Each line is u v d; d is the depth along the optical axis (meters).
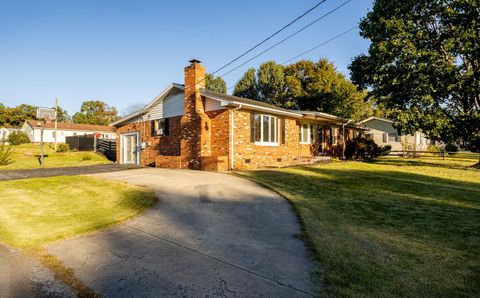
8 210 6.35
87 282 3.14
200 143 13.84
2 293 2.93
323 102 34.06
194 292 2.86
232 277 3.17
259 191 8.27
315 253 3.79
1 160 17.75
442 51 14.49
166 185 9.23
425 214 5.80
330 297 2.71
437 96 14.91
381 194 7.93
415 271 3.25
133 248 4.13
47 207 6.63
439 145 37.09
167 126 16.56
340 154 24.08
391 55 14.68
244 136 14.29
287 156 17.55
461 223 5.17
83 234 4.78
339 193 8.05
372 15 16.48
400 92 15.84
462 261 3.53
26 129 53.09
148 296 2.81
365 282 2.99
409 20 14.92
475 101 15.17
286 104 35.66
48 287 3.05
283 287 2.93
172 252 3.95
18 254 3.98
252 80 38.69
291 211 6.08
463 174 12.55
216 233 4.73
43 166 17.31
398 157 24.66
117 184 9.46
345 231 4.72
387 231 4.71
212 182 9.75
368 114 38.59
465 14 12.88
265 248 4.03
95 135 29.55
